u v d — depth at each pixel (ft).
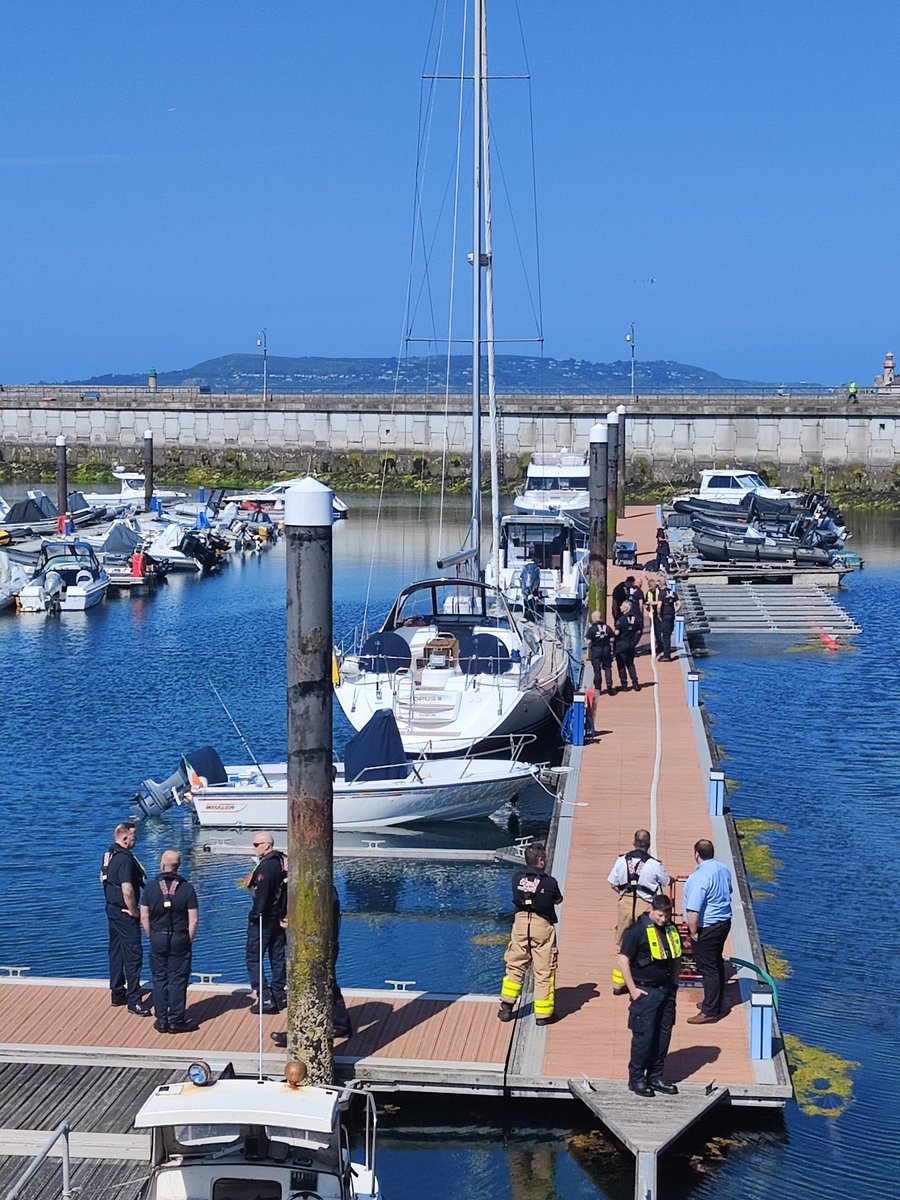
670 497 265.13
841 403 268.21
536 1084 44.93
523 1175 43.09
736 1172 42.96
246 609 163.22
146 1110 34.19
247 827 78.38
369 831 78.07
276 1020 49.98
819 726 101.35
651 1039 43.60
